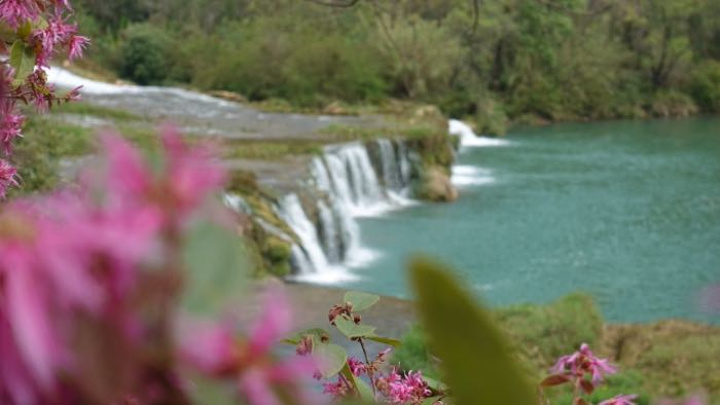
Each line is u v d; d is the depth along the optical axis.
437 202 20.64
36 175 9.02
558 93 37.66
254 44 31.27
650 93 40.12
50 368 0.33
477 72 36.12
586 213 19.83
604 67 38.97
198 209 0.38
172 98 29.16
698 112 40.88
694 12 40.75
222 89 31.23
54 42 2.18
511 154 27.61
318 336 1.41
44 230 0.35
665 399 0.56
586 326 10.09
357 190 19.97
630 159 26.86
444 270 0.33
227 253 0.38
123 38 33.91
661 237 18.11
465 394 0.34
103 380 0.34
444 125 27.39
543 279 15.48
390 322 9.90
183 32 34.62
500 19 36.03
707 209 20.42
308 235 15.41
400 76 33.31
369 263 15.66
